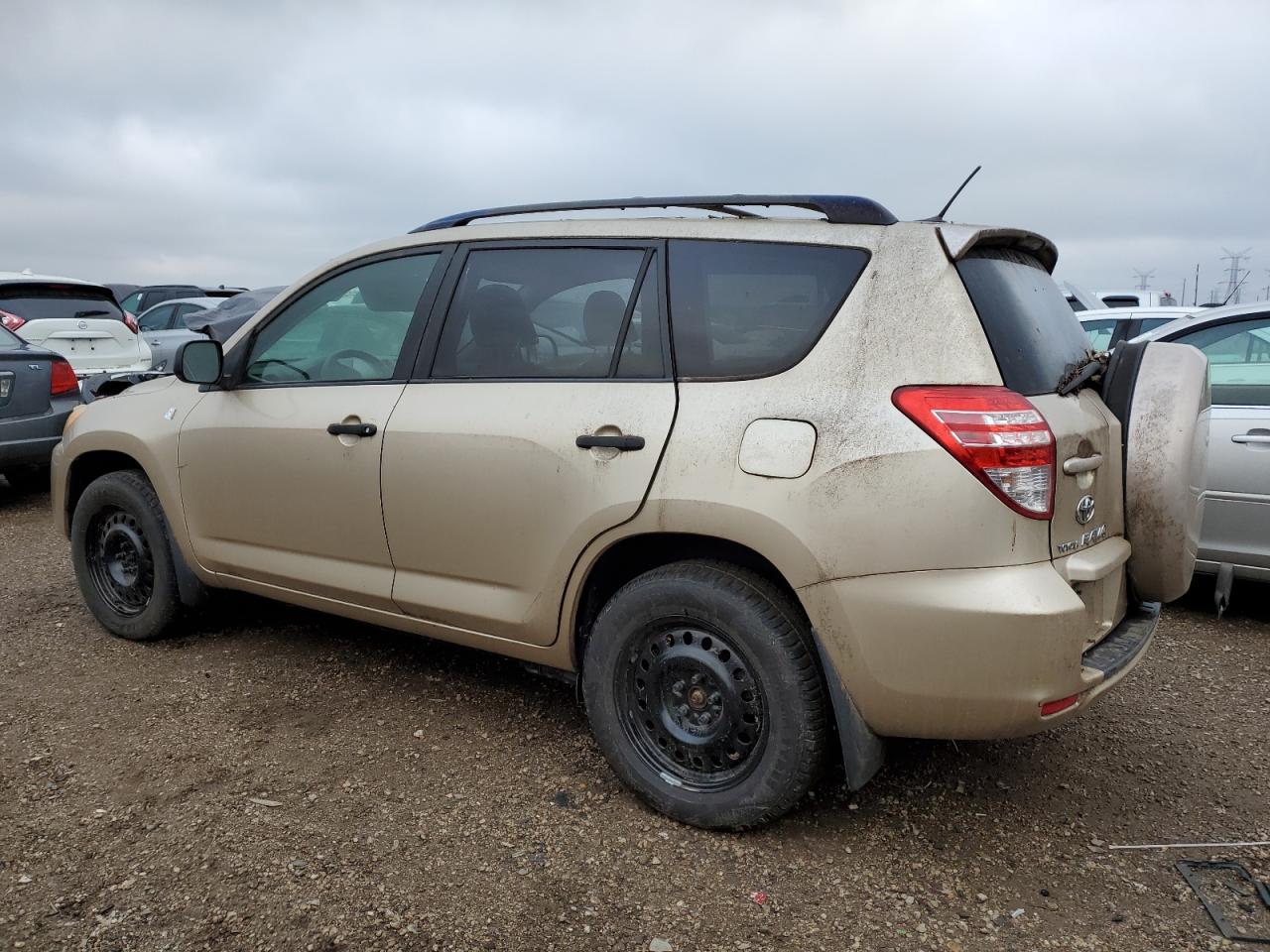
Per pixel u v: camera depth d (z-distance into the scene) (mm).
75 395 7852
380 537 3355
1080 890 2555
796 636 2600
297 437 3533
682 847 2742
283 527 3652
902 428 2410
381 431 3293
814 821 2887
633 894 2527
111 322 9992
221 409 3832
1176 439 2785
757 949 2320
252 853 2684
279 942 2322
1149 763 3275
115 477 4262
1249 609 4980
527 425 2969
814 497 2480
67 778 3096
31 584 5328
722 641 2717
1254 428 4457
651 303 2896
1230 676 4055
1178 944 2324
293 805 2947
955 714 2422
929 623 2369
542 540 2945
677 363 2805
